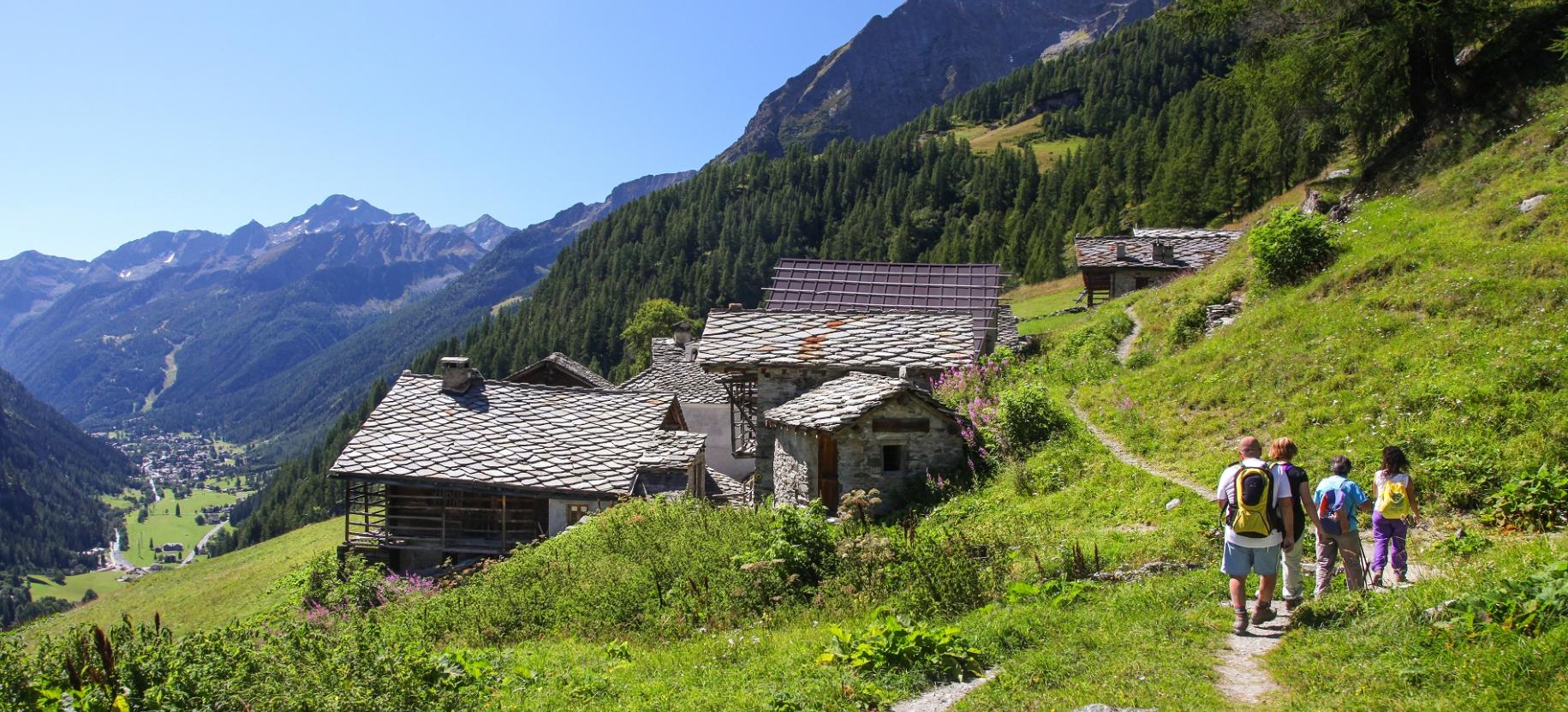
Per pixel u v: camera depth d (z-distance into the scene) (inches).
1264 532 379.2
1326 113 1496.1
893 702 351.6
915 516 757.3
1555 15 1221.1
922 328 1165.7
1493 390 607.8
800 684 373.1
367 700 372.8
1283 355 807.7
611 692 414.6
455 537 1139.3
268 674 390.9
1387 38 1222.3
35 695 368.2
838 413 864.9
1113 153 5216.5
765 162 7568.9
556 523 1105.4
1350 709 282.2
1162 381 899.4
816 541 600.1
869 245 6018.7
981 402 930.1
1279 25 1435.8
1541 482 484.1
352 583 894.4
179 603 1461.6
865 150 7037.4
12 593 5393.7
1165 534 566.3
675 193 7298.2
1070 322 1894.7
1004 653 387.2
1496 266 775.7
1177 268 2203.5
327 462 4845.0
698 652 462.6
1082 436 827.4
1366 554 480.1
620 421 1215.6
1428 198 1060.5
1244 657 357.1
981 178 6131.9
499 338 5866.1
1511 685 265.7
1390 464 421.7
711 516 824.9
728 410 1820.9
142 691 383.9
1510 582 324.8
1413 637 323.0
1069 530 628.1
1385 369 707.4
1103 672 348.2
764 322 1194.6
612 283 6028.5
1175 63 7367.1
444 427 1202.0
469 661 483.2
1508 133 1077.1
